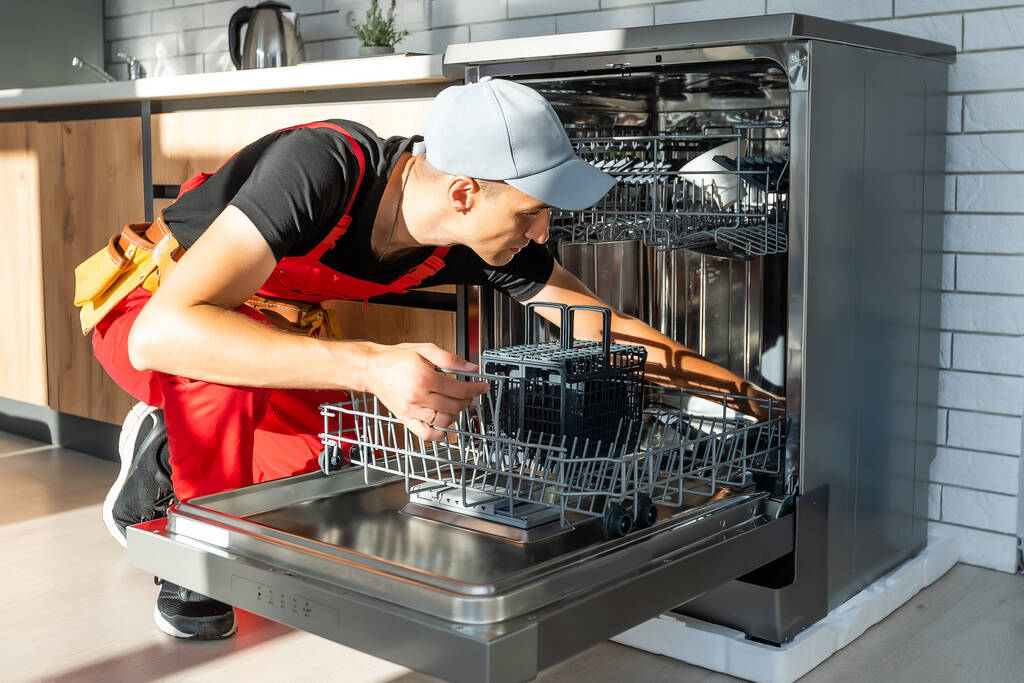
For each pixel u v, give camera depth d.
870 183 1.72
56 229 2.89
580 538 1.29
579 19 2.54
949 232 2.10
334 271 1.58
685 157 2.14
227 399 1.57
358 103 2.19
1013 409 2.05
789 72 1.52
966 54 2.04
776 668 1.55
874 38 1.68
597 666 1.66
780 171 1.77
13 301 3.06
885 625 1.81
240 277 1.31
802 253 1.54
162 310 1.28
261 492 1.42
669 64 1.62
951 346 2.11
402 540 1.28
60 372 2.95
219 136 2.44
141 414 1.90
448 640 1.01
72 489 2.60
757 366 2.08
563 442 1.32
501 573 1.16
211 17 3.45
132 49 3.73
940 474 2.16
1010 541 2.08
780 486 1.55
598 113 2.03
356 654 1.70
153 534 1.34
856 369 1.72
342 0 3.04
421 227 1.44
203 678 1.60
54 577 2.02
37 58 3.66
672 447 1.33
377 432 1.45
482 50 1.83
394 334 2.21
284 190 1.35
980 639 1.75
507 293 1.89
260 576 1.19
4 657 1.67
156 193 2.61
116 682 1.58
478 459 1.49
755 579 1.61
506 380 1.45
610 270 2.11
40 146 2.91
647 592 1.20
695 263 2.14
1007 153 2.01
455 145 1.27
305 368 1.24
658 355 1.82
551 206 1.27
